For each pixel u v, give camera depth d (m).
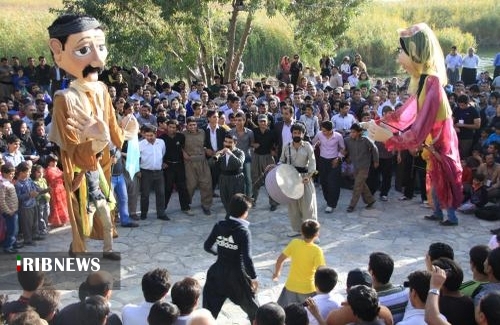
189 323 4.96
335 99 15.29
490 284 5.30
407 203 11.92
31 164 9.83
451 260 5.17
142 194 10.81
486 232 10.38
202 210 11.52
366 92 17.05
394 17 37.19
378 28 32.06
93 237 8.94
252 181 11.64
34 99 16.03
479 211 10.99
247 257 6.58
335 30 18.38
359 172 11.15
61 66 7.37
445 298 4.99
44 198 9.98
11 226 9.30
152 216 11.16
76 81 7.50
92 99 7.52
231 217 6.70
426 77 8.38
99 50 7.36
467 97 13.07
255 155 11.56
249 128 12.06
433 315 4.59
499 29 37.97
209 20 17.59
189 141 11.03
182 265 9.06
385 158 11.68
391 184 13.09
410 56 8.41
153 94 16.14
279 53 26.58
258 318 4.51
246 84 16.44
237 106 12.81
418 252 9.52
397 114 8.58
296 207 9.89
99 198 8.23
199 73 19.30
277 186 9.49
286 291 6.75
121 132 8.05
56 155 10.69
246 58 26.08
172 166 11.08
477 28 38.22
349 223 10.83
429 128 8.37
